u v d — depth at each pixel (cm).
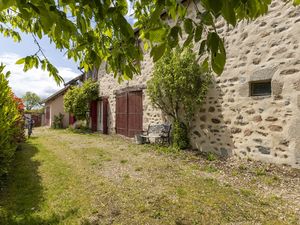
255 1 95
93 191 332
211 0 73
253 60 434
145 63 755
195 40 92
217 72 86
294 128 370
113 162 497
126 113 877
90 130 1211
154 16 99
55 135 1091
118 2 136
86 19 133
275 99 398
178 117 607
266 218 241
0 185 366
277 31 397
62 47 169
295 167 367
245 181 349
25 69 162
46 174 426
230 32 478
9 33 238
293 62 373
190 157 500
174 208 269
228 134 481
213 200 285
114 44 144
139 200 294
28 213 273
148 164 466
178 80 531
